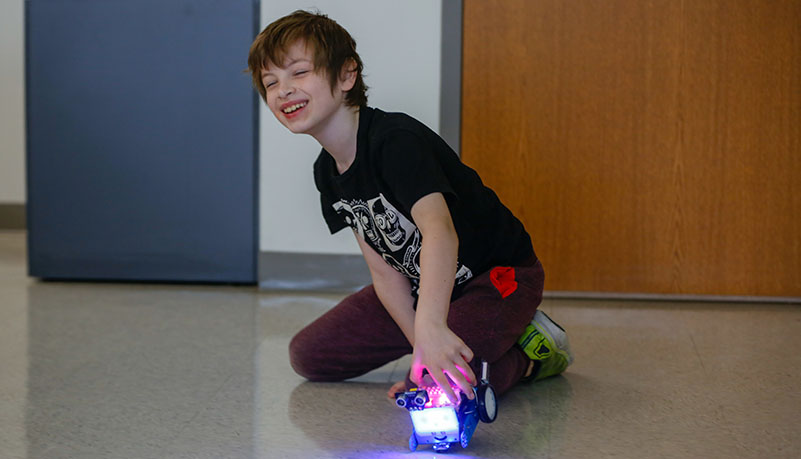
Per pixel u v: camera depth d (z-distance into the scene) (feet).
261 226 9.17
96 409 4.93
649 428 4.57
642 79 8.45
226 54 9.08
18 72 14.61
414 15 8.66
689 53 8.36
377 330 5.34
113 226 9.47
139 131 9.30
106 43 9.25
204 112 9.18
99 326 7.23
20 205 14.89
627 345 6.60
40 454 4.19
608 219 8.61
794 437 4.42
